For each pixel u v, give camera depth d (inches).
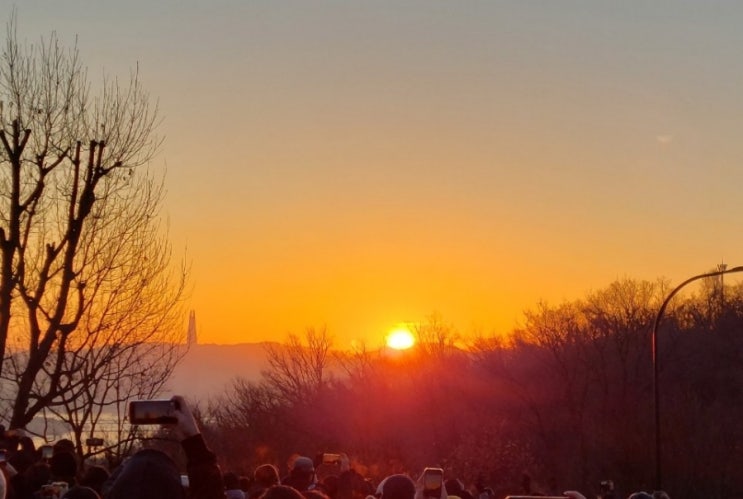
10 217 668.1
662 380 2437.3
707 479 2031.3
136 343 724.0
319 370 2436.0
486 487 872.3
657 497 427.8
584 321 2591.0
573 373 2357.3
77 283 703.7
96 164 715.4
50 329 681.6
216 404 2317.9
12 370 706.2
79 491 237.1
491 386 2377.0
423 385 2378.2
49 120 703.1
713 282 3132.4
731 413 2274.9
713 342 2659.9
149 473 188.7
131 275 737.0
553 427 2314.2
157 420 192.9
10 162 674.2
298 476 388.2
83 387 675.4
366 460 2069.4
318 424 2326.5
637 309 2549.2
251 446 2138.3
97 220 735.1
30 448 433.7
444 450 2215.8
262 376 2453.2
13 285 655.1
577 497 274.2
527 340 2500.0
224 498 193.5
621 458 2092.8
